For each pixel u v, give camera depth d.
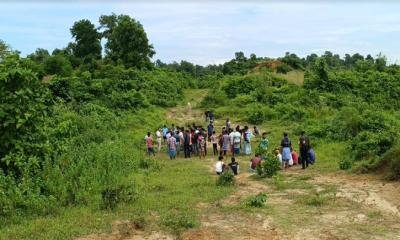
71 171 13.88
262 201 12.35
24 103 13.02
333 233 9.91
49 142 14.12
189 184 15.53
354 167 17.33
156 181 15.98
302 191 14.29
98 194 12.98
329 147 22.45
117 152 18.53
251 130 31.09
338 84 39.72
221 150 23.23
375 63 47.78
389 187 14.26
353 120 24.17
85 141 20.42
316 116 32.53
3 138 12.71
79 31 67.75
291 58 67.69
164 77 53.34
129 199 12.45
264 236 9.76
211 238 9.65
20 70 12.96
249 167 19.89
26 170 12.45
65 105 28.73
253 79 46.62
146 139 23.70
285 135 19.34
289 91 41.25
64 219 10.80
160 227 10.34
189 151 23.30
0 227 10.35
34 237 9.55
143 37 61.78
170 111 41.81
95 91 35.66
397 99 38.38
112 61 59.88
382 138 19.05
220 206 12.33
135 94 39.03
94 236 9.72
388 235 9.72
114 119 29.48
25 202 11.49
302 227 10.38
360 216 11.21
